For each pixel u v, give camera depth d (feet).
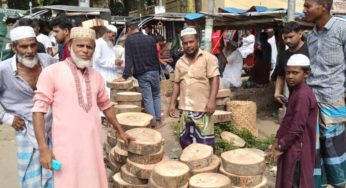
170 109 14.56
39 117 9.21
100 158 9.95
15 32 9.86
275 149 11.16
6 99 10.38
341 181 12.11
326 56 11.51
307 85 11.04
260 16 24.11
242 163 11.36
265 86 29.91
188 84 13.83
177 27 45.50
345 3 27.99
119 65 21.79
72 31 9.43
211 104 13.62
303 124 10.53
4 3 56.59
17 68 10.18
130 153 12.43
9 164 16.61
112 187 14.11
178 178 10.78
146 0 69.15
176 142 19.74
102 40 21.52
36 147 10.42
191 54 13.70
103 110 10.75
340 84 11.60
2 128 22.06
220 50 32.83
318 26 11.68
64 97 9.31
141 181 12.27
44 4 64.49
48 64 10.73
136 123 14.24
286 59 13.08
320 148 12.05
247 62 40.47
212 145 14.33
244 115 20.77
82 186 9.49
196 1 43.83
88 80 9.66
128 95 18.88
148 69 20.33
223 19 25.50
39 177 10.63
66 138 9.30
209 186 10.47
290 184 10.85
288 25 12.66
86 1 45.34
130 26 20.34
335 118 11.70
